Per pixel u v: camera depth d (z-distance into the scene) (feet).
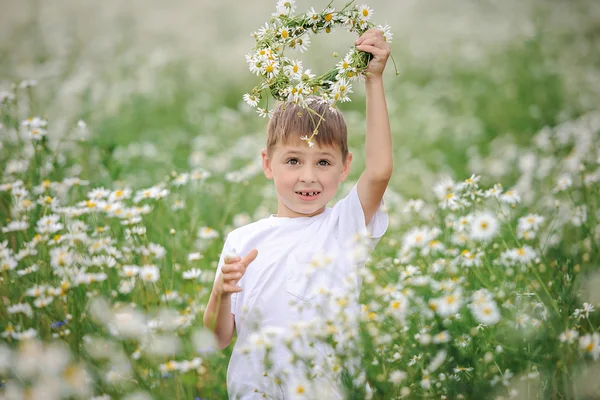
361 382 9.50
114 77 35.65
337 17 10.62
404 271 11.93
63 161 17.62
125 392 9.94
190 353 11.20
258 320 9.91
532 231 13.06
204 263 15.35
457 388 9.99
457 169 24.75
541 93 32.07
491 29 45.65
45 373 9.12
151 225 15.24
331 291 10.08
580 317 10.89
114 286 13.60
